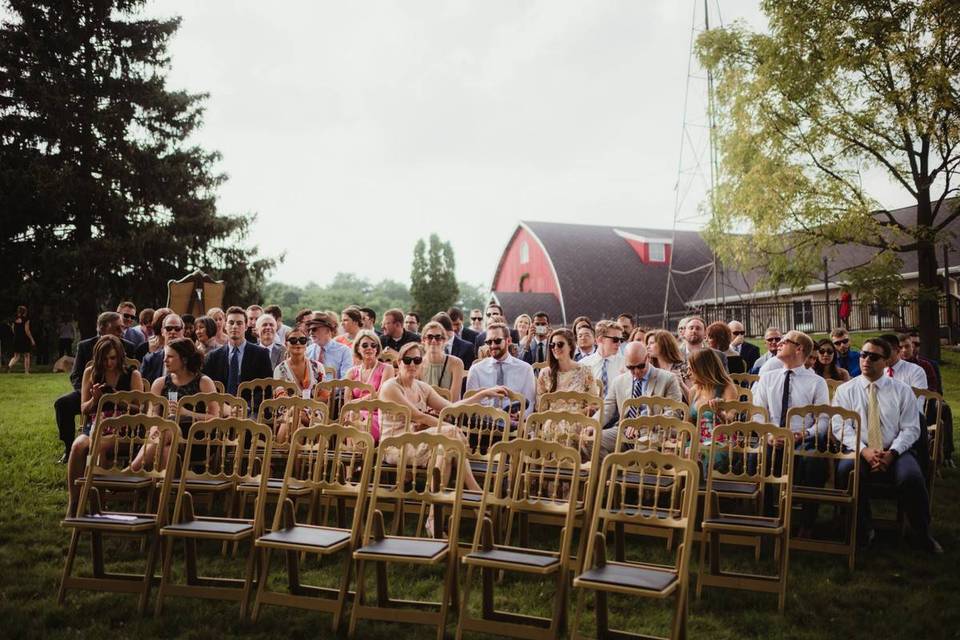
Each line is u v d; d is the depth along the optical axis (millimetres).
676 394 7320
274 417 6945
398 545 4539
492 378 8023
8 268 27328
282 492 4934
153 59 29781
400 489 4742
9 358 27062
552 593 5277
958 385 16484
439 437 4691
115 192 27766
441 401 7117
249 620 4742
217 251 30234
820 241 18375
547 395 6777
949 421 9344
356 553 4371
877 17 17391
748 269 19984
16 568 5578
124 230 28578
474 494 5441
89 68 28453
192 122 30844
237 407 6934
